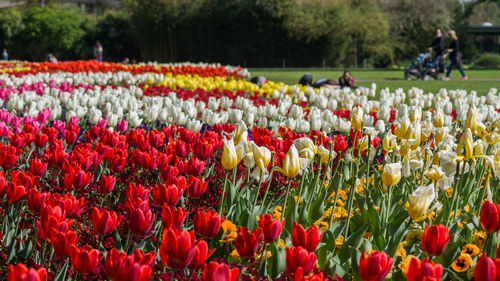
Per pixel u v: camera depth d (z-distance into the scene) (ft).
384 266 6.05
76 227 9.86
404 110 16.30
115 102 23.21
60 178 11.43
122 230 9.23
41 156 14.46
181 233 5.82
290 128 15.80
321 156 10.43
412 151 10.30
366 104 22.72
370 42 148.56
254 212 9.41
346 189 11.82
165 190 8.14
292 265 6.29
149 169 11.34
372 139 14.01
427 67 75.41
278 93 34.09
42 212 7.15
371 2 156.35
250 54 155.22
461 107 18.11
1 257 8.02
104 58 181.78
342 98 29.01
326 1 148.97
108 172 13.55
